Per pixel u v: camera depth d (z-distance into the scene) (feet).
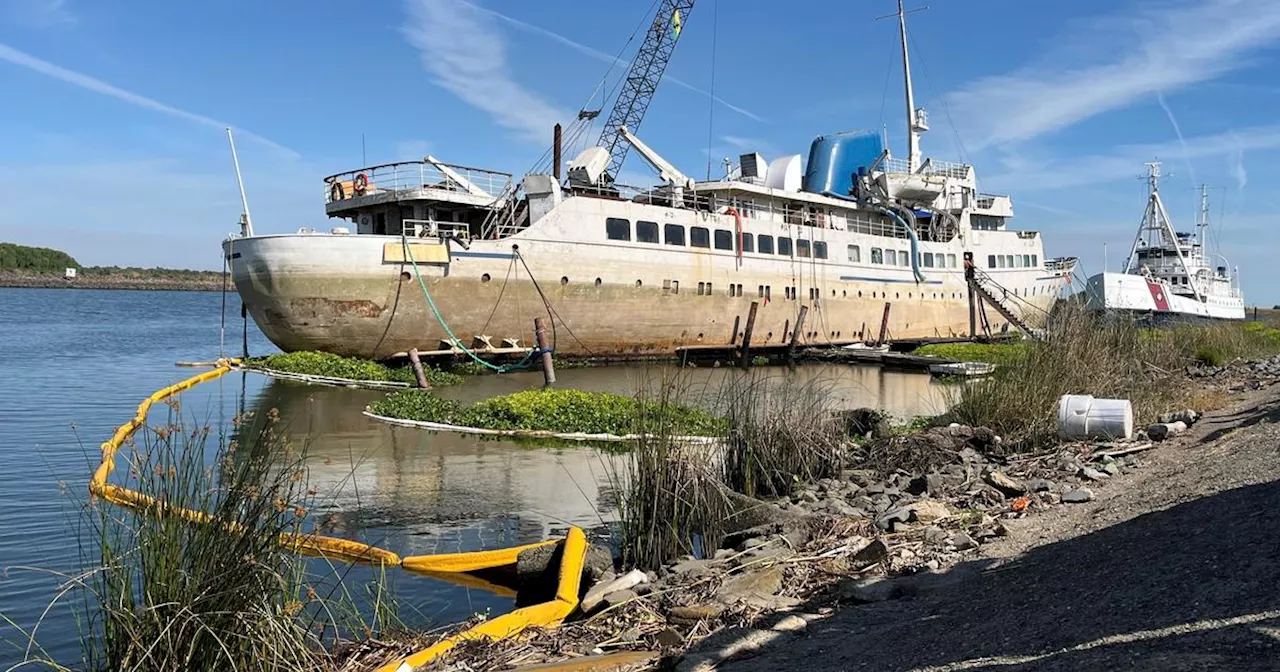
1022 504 29.09
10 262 510.99
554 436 53.26
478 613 24.00
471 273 94.99
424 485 40.50
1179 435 41.88
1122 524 22.84
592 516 35.19
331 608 23.88
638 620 21.21
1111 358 56.59
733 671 16.17
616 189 116.16
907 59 161.48
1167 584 15.28
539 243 99.19
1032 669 12.42
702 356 122.42
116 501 32.07
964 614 17.03
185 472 20.31
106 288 544.62
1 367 101.45
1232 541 17.06
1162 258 204.64
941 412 68.90
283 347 97.25
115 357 119.96
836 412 48.14
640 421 31.89
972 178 164.25
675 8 140.56
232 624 17.81
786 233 127.24
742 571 24.71
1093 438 43.37
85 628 22.24
